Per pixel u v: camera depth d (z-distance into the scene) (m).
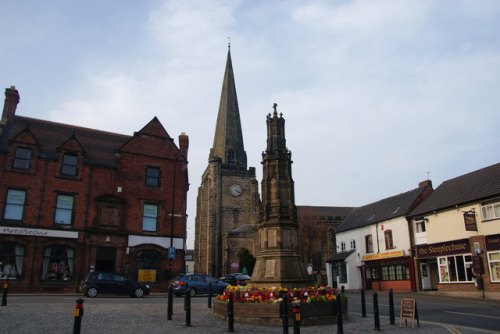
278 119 19.55
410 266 36.44
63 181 31.22
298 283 16.52
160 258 33.06
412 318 13.52
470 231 29.75
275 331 12.40
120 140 36.59
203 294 28.52
